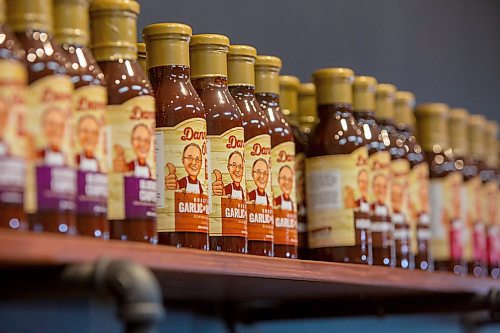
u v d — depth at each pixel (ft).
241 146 5.19
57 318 5.41
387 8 8.55
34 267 4.11
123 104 4.63
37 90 4.23
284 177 5.51
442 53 9.27
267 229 5.32
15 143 4.09
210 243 5.08
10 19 4.28
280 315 6.64
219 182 5.11
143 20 6.27
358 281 5.63
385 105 6.54
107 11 4.69
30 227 4.18
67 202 4.25
